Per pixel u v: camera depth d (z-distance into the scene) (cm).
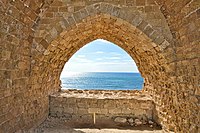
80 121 764
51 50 573
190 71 404
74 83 5031
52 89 837
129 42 710
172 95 537
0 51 370
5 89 402
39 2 447
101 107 789
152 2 476
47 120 748
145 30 480
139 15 480
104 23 579
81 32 642
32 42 500
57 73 860
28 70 515
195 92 396
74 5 489
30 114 566
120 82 5031
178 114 507
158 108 695
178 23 417
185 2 357
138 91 934
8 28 383
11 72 425
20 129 489
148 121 753
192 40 377
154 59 597
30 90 557
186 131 461
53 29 495
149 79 796
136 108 777
